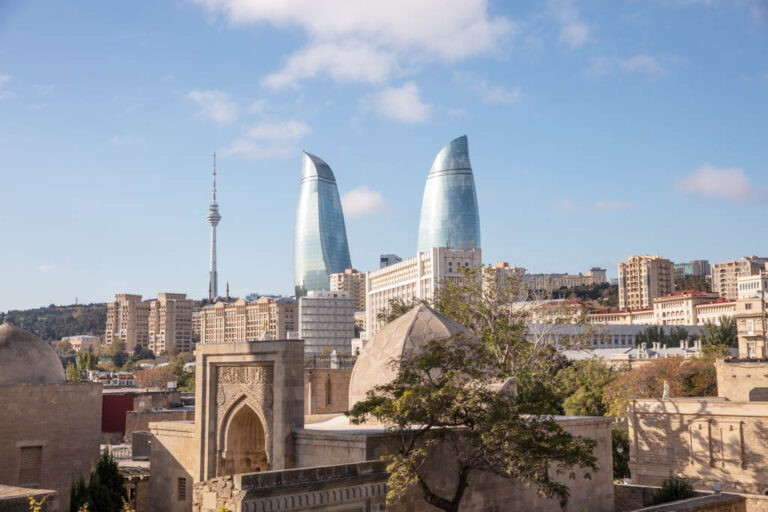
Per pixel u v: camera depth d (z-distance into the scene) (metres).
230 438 38.69
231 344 38.19
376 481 27.48
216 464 39.00
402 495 29.55
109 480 41.66
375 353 39.34
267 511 23.81
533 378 57.38
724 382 64.38
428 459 31.42
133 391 90.44
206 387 39.47
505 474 30.25
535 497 37.16
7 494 24.53
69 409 50.00
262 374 37.12
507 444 27.33
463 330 40.34
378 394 35.75
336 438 32.59
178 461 42.50
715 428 54.06
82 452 50.44
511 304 63.03
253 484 23.73
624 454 66.56
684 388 84.19
